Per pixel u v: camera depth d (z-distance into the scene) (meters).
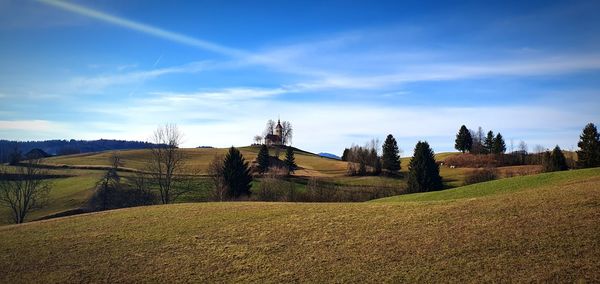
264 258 24.94
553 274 18.44
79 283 22.81
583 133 96.81
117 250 27.66
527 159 125.88
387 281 20.25
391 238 25.97
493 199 32.22
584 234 21.78
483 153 148.75
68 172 98.19
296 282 21.31
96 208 71.38
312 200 79.06
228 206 40.50
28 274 24.25
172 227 32.53
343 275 21.52
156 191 81.00
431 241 24.47
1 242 30.47
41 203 70.94
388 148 124.81
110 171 86.88
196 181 88.50
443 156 152.75
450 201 34.44
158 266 24.70
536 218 25.33
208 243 28.28
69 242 29.73
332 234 28.12
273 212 35.81
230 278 22.50
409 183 90.06
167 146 71.50
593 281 17.42
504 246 22.09
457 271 20.17
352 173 117.56
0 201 71.38
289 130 196.12
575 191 30.22
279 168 116.12
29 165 72.25
